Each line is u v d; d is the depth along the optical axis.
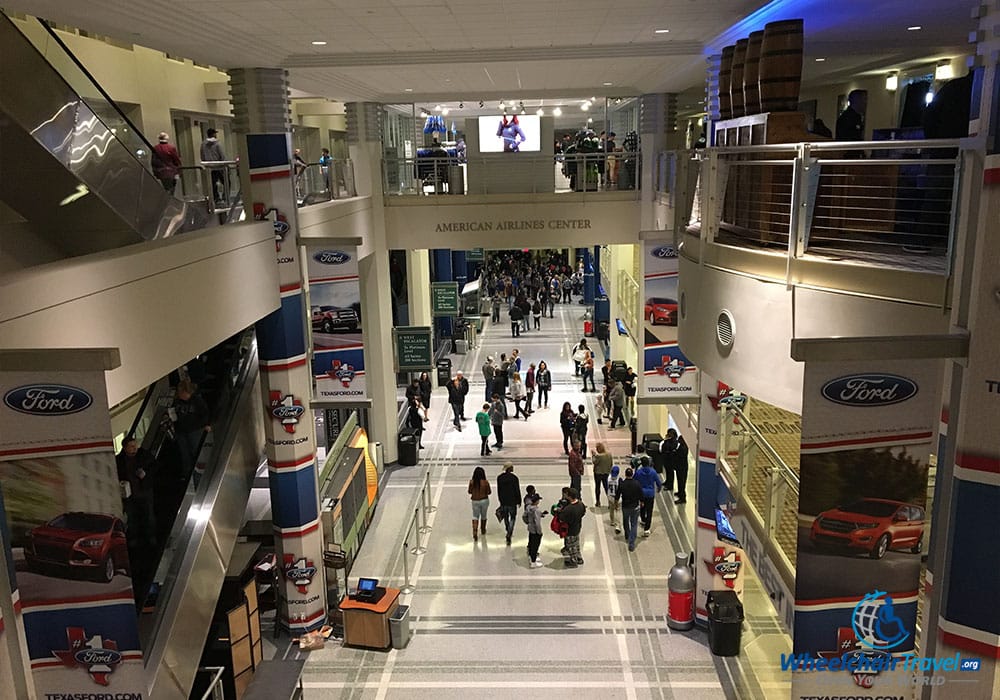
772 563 6.73
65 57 8.54
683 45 10.40
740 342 6.52
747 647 10.77
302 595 11.41
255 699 8.12
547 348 28.02
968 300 4.49
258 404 11.81
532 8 7.94
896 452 4.51
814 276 5.62
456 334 27.52
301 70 11.18
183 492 9.52
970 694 4.66
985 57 4.35
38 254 8.28
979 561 4.55
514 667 10.41
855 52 10.22
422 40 9.66
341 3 7.37
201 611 8.62
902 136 6.87
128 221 8.57
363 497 14.43
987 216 4.27
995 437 4.39
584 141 17.61
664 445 15.24
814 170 5.66
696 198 8.50
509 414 21.34
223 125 18.08
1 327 5.04
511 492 13.59
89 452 4.50
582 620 11.48
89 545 4.62
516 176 16.70
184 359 7.77
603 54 10.71
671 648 10.76
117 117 9.24
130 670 4.80
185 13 7.54
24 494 4.54
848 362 4.42
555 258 42.56
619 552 13.54
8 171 7.70
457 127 31.16
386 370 17.44
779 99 6.91
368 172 16.36
